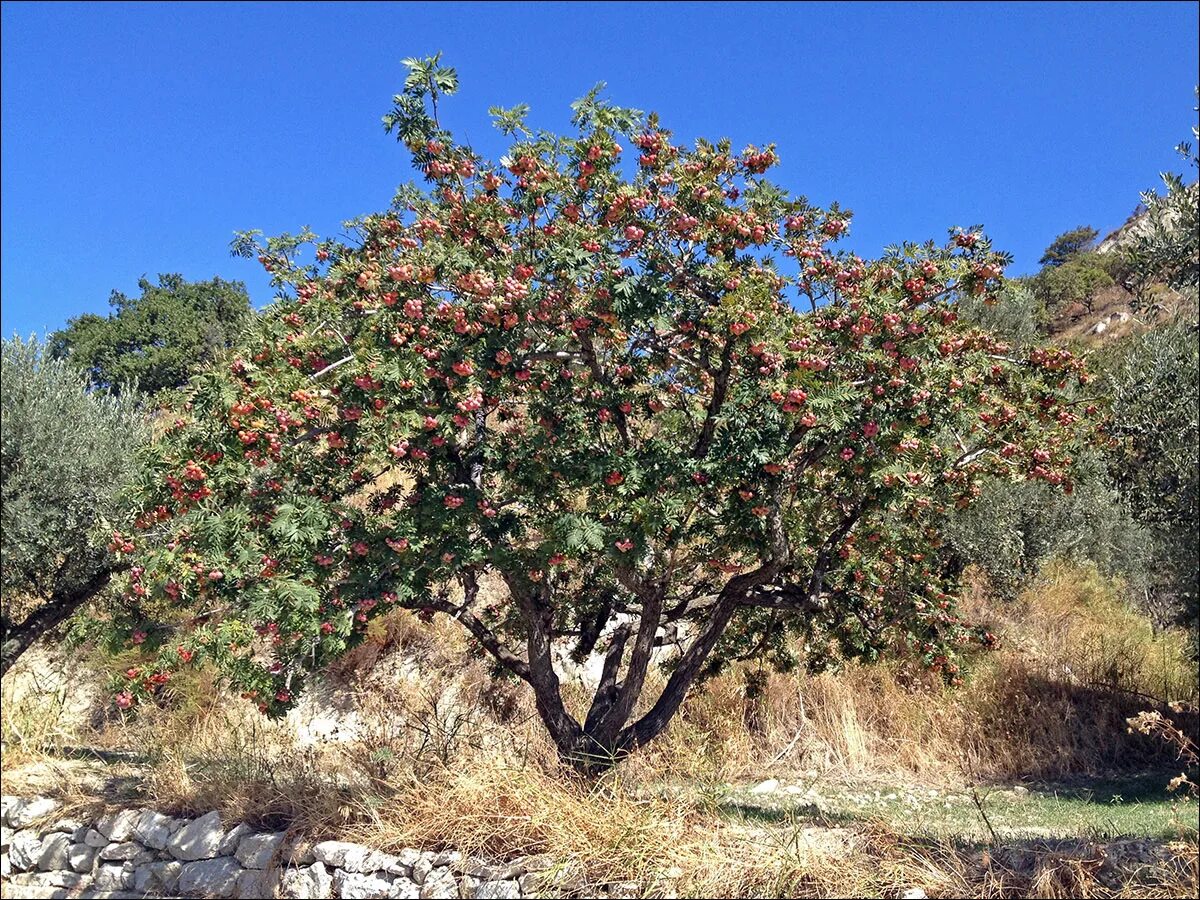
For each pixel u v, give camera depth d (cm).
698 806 532
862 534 608
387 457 504
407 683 850
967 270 502
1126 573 1188
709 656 758
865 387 508
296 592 463
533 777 535
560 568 593
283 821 587
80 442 697
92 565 710
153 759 732
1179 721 916
